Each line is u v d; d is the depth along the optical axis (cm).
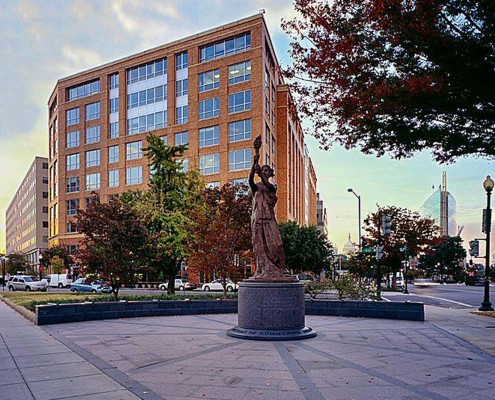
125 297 1969
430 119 1237
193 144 5488
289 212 6106
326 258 5375
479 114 1162
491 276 7062
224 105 5309
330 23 1223
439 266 8662
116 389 655
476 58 1051
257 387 666
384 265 4059
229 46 5425
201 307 1708
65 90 7056
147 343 1030
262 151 5041
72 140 6950
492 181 1995
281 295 1110
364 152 1430
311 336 1106
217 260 2014
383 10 1073
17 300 2308
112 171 6388
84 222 1783
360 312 1595
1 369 780
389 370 772
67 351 937
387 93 1117
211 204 2120
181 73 5775
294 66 1316
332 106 1263
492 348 988
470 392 646
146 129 6072
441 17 1062
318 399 611
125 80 6331
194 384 682
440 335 1168
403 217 3994
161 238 2294
